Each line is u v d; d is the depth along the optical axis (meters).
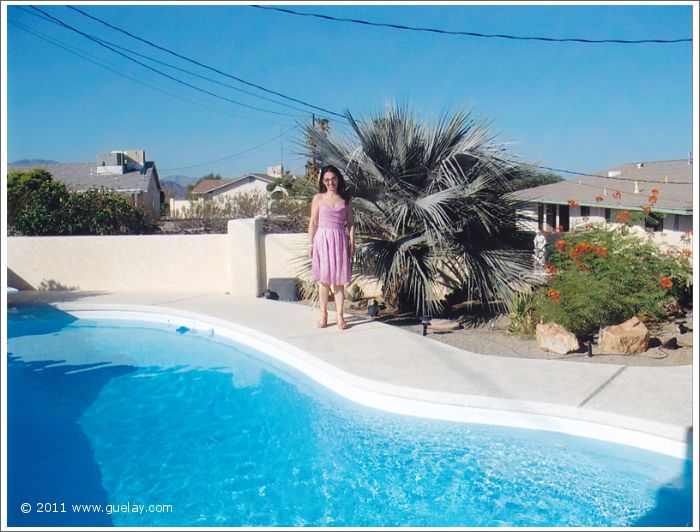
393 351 7.09
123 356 8.38
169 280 12.27
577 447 5.02
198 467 5.03
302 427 5.71
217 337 9.18
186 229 22.00
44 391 6.95
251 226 11.47
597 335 7.77
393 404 5.83
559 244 8.76
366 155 9.21
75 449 5.43
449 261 9.18
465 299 10.59
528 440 5.18
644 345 7.03
